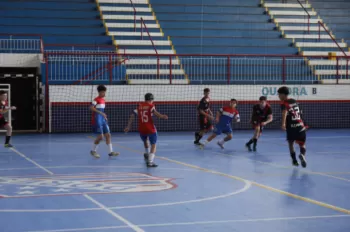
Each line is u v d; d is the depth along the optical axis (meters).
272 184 10.83
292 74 29.75
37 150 17.47
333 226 7.26
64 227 7.11
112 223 7.35
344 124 28.36
